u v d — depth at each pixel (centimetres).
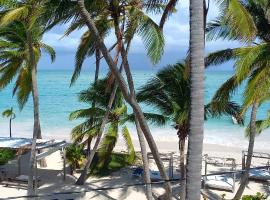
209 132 4359
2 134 4366
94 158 2552
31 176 1953
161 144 3719
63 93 8088
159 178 2236
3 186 2188
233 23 1166
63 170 2372
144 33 1289
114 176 2355
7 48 2202
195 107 905
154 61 1292
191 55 898
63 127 4728
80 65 1598
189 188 921
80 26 1459
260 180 2330
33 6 1525
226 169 2575
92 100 2247
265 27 1670
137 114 1395
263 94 1451
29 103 6378
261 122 2342
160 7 1458
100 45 1274
